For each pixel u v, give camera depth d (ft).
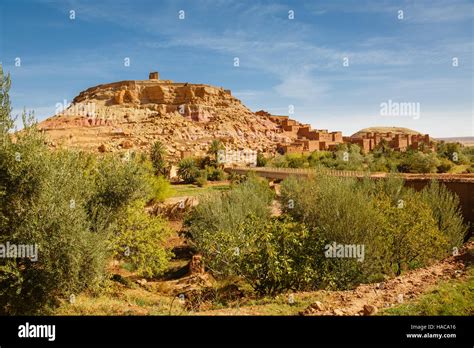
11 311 33.58
